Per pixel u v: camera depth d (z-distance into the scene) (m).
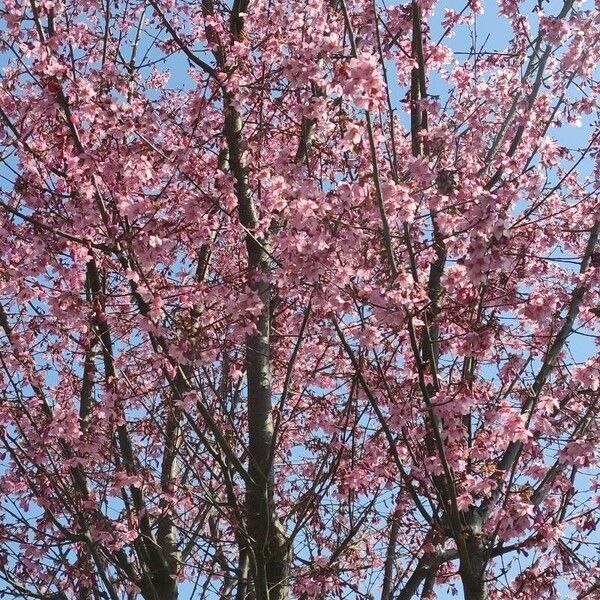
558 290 8.34
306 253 6.93
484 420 7.44
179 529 8.33
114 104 7.65
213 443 9.23
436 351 7.74
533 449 7.60
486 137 9.32
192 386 7.57
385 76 6.29
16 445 8.41
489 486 6.97
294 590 8.02
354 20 8.84
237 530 7.63
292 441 10.00
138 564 8.74
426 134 7.99
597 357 7.77
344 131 7.41
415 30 8.02
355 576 9.46
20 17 7.88
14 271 7.97
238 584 8.70
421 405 7.05
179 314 7.59
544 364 7.48
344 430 7.74
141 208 7.36
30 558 8.79
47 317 8.48
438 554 7.79
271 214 8.14
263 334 8.41
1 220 8.23
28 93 8.21
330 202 6.98
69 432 7.86
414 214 6.98
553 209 8.94
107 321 8.08
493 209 6.57
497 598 8.30
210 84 8.81
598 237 8.66
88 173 7.53
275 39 8.44
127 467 8.45
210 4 9.55
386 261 7.47
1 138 8.11
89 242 7.48
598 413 7.96
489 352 6.84
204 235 7.95
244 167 8.60
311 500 8.08
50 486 8.62
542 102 9.13
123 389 8.10
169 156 8.12
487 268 6.62
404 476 6.98
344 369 8.52
